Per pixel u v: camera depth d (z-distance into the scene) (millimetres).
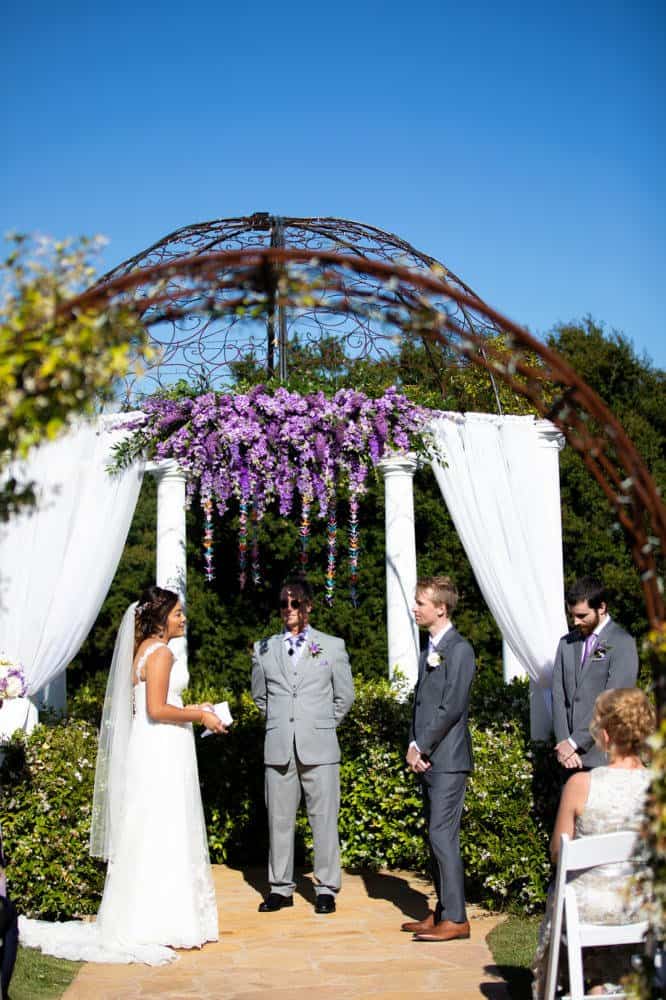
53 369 2895
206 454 6211
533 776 5922
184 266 3316
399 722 7215
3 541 6156
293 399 6137
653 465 16047
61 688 7695
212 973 4895
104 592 6328
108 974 4883
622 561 15086
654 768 3033
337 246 6812
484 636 14414
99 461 6258
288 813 6227
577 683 5418
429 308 3508
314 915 6055
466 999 4410
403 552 8070
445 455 6488
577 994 3268
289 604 6211
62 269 2990
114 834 5465
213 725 5691
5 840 5691
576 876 3588
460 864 5418
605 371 17297
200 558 13797
